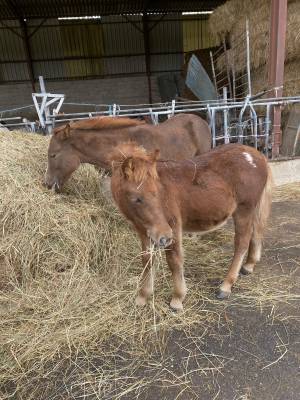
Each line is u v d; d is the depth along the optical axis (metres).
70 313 2.63
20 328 2.53
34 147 3.95
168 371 2.18
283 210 4.42
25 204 3.14
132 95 16.73
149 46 16.78
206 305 2.73
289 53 6.77
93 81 16.27
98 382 2.12
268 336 2.40
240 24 8.07
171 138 3.78
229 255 3.41
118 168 2.28
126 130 3.52
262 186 2.71
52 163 3.41
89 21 15.98
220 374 2.13
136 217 2.22
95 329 2.51
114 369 2.21
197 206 2.48
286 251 3.45
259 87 7.46
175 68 17.11
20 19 15.23
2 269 2.88
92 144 3.41
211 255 3.41
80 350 2.36
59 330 2.50
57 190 3.52
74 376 2.18
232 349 2.31
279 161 5.18
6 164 3.47
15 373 2.21
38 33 15.86
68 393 2.07
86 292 2.82
